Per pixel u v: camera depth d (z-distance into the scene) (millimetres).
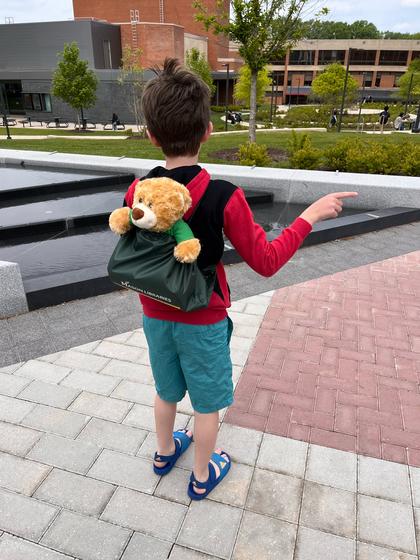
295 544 1862
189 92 1383
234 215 1398
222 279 1625
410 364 3137
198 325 1578
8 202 7910
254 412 2641
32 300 3834
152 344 1719
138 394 2781
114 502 2045
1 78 37781
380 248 5574
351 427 2531
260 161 9734
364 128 32688
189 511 2002
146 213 1321
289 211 7543
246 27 10867
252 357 3184
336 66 43406
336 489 2133
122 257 1448
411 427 2539
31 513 1991
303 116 39969
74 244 6074
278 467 2254
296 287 4383
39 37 36188
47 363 3098
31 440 2410
